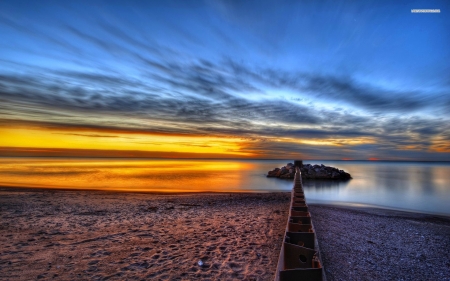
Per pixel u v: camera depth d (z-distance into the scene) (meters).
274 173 36.31
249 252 5.12
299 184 11.53
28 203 10.93
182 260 4.69
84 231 6.57
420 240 6.39
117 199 12.68
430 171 60.94
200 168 63.22
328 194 19.41
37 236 6.06
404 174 48.19
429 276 4.27
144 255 4.93
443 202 15.46
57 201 11.65
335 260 4.85
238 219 8.09
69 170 45.88
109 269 4.27
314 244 3.47
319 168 35.47
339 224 7.89
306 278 2.37
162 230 6.73
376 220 8.77
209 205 11.07
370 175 44.94
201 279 3.94
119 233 6.41
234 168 64.38
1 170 43.88
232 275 4.08
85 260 4.64
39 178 28.77
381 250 5.52
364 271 4.38
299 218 4.67
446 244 6.09
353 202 15.30
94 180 27.14
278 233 6.50
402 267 4.61
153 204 11.19
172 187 21.52
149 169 54.38
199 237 6.12
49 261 4.56
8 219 7.84
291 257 2.93
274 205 11.05
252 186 23.50
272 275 4.08
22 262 4.48
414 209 12.97
